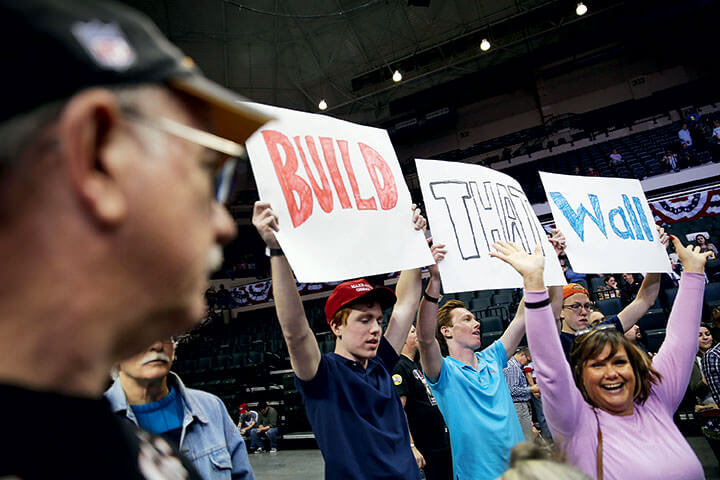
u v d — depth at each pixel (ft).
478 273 6.30
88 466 0.89
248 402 26.89
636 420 4.41
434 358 6.19
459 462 5.91
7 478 0.75
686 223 28.48
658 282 7.86
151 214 0.84
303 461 18.97
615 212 8.21
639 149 41.52
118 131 0.82
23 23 0.73
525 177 45.60
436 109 53.52
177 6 40.50
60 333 0.80
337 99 52.08
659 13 43.62
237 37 44.11
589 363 4.63
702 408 9.78
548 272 7.07
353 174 5.35
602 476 4.10
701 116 41.01
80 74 0.75
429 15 45.01
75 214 0.77
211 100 1.00
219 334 38.32
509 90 53.42
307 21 44.29
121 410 4.10
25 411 0.79
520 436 6.20
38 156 0.74
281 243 4.35
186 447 4.23
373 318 5.25
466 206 6.70
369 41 47.14
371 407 4.79
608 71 49.57
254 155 4.64
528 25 45.73
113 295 0.82
